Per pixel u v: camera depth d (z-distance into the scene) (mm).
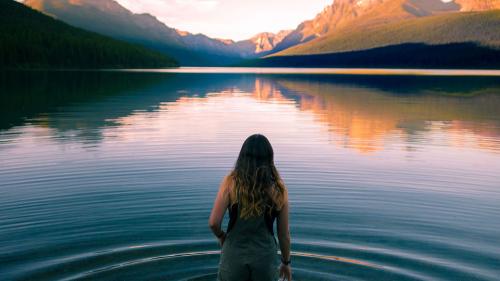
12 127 13695
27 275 4168
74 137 12000
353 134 13102
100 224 5500
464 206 6418
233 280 3576
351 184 7566
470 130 13977
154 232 5270
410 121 16188
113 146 10734
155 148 10562
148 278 4180
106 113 17797
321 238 5156
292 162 9219
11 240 4973
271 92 33156
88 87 34500
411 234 5309
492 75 76688
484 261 4586
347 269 4395
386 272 4328
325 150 10578
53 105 20594
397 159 9609
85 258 4547
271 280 3596
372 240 5113
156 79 52594
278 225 3600
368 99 26391
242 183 3418
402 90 35250
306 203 6480
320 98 27109
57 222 5555
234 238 3566
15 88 31219
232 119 16484
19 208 6082
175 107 20781
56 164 8742
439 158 9734
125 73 73250
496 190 7266
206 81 51469
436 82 49938
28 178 7688
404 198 6773
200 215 5887
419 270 4375
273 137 12469
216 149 10523
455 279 4191
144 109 19625
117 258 4570
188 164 8914
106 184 7359
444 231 5426
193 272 4320
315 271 4348
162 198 6605
